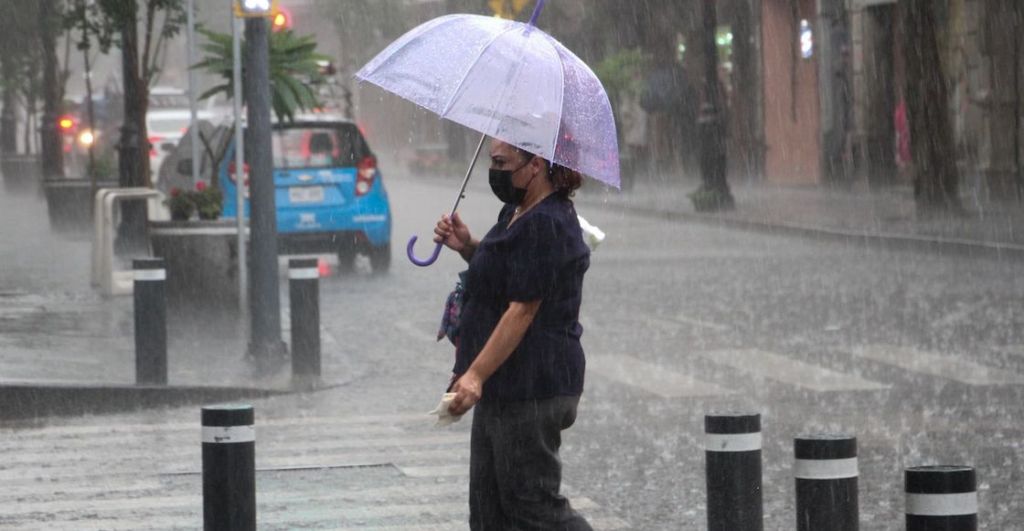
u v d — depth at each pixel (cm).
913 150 5594
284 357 2733
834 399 2442
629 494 1861
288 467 2014
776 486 1891
